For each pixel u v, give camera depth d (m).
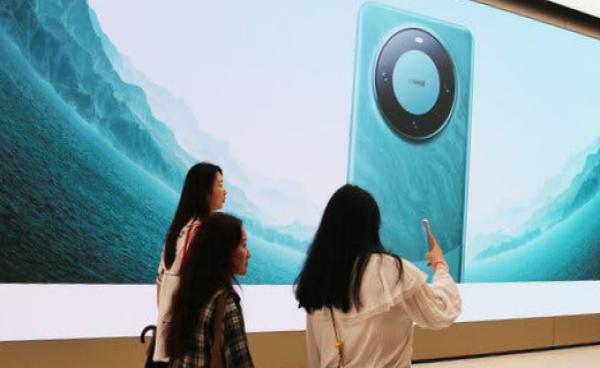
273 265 4.80
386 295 1.97
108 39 4.16
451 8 5.86
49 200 3.94
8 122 3.81
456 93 5.85
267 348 4.74
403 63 5.54
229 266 2.04
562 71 6.69
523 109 6.35
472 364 5.74
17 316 3.82
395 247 5.39
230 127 4.63
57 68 3.97
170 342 1.99
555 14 6.62
